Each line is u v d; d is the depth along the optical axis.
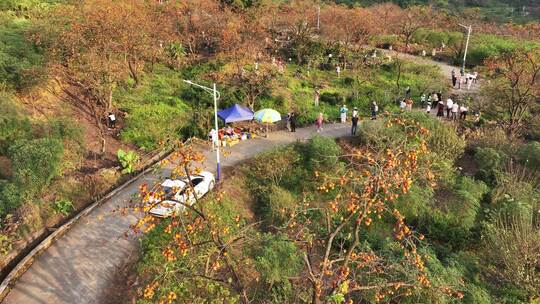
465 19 61.06
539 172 23.70
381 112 32.03
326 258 10.64
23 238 16.73
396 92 35.09
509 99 29.67
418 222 20.38
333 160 22.03
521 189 21.67
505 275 17.05
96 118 24.03
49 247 16.84
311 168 23.27
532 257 16.86
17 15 34.62
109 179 21.31
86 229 17.92
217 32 40.78
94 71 25.72
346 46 43.47
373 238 18.30
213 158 24.16
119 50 29.75
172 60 36.75
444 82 37.66
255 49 39.28
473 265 17.81
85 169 22.28
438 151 23.72
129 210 18.33
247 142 26.52
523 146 25.48
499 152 24.75
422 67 40.25
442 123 26.28
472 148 26.36
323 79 37.62
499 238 17.83
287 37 45.88
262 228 19.38
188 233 11.29
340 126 29.41
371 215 19.97
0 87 24.69
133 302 14.13
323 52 42.06
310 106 31.81
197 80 33.47
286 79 35.19
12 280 14.94
